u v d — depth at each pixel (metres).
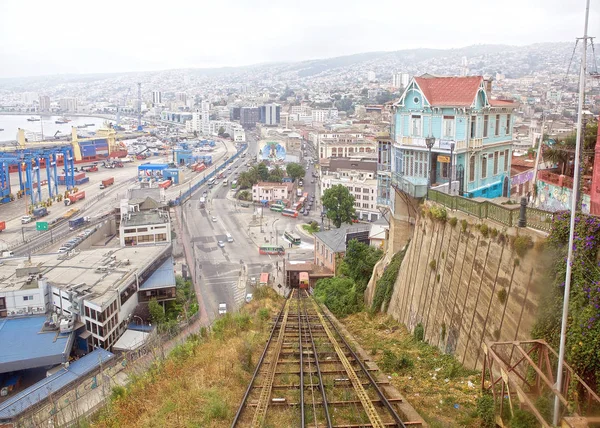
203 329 39.31
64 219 146.62
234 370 27.52
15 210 157.00
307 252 115.69
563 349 16.52
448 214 32.34
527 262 22.59
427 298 33.84
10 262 84.75
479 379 24.64
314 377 25.84
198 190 188.38
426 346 31.77
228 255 114.62
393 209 47.91
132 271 78.38
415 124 44.44
